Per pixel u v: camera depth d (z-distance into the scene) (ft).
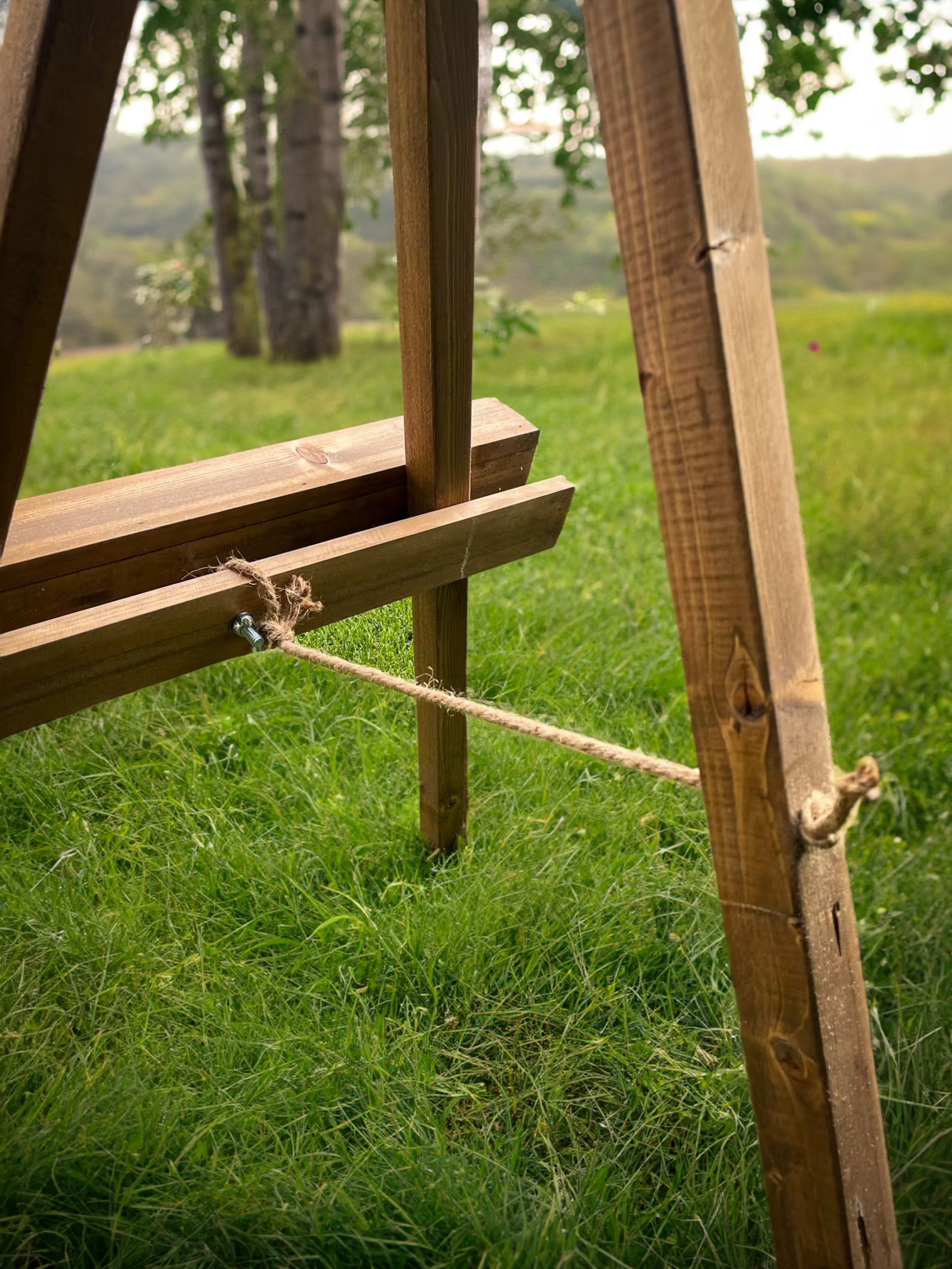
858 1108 4.67
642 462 20.03
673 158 3.65
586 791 9.98
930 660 14.32
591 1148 6.90
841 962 4.52
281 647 5.86
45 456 18.93
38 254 4.44
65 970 7.45
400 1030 7.44
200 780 9.20
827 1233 4.77
